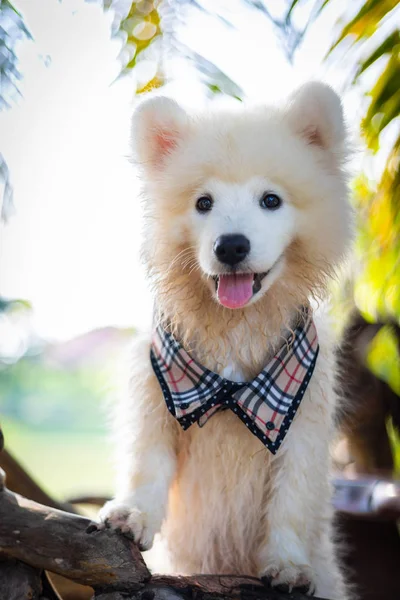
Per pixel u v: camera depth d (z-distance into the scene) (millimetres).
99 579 2248
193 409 2729
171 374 2771
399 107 3166
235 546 3012
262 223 2697
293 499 2789
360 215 3496
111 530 2340
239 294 2695
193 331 2865
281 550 2725
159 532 2879
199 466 2891
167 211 2871
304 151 2848
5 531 2182
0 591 2191
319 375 2857
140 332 3045
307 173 2791
